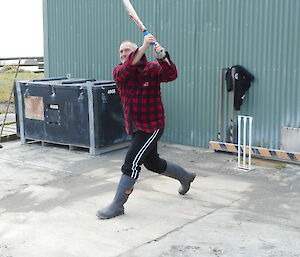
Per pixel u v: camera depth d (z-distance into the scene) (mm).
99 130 7785
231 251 4062
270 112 7410
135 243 4262
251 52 7492
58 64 10312
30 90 8492
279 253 4016
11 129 10000
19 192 5922
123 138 8234
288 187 5973
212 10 7855
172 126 8648
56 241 4363
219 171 6777
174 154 7859
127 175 4859
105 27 9352
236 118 7754
